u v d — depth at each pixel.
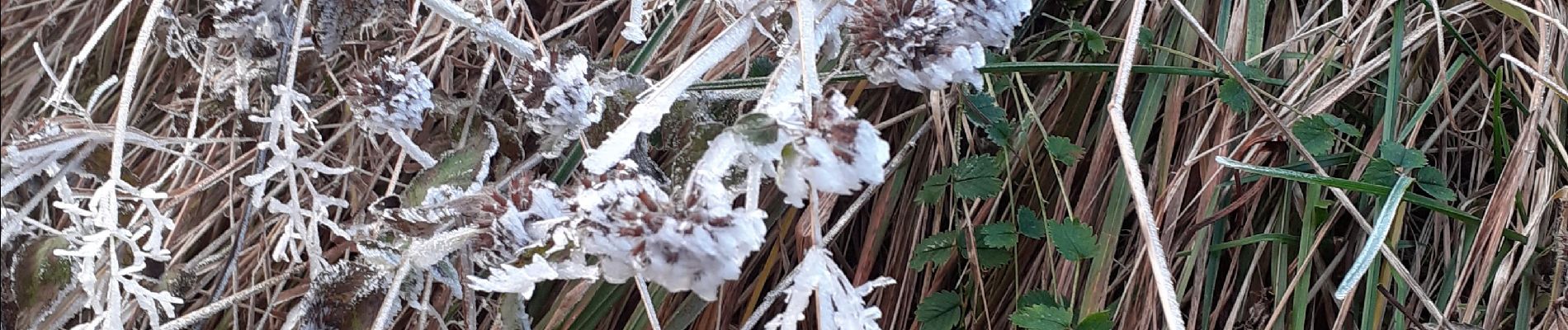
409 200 0.33
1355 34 0.42
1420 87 0.43
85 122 0.34
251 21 0.32
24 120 0.40
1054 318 0.34
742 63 0.40
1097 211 0.41
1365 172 0.37
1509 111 0.42
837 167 0.24
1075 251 0.37
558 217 0.28
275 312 0.39
